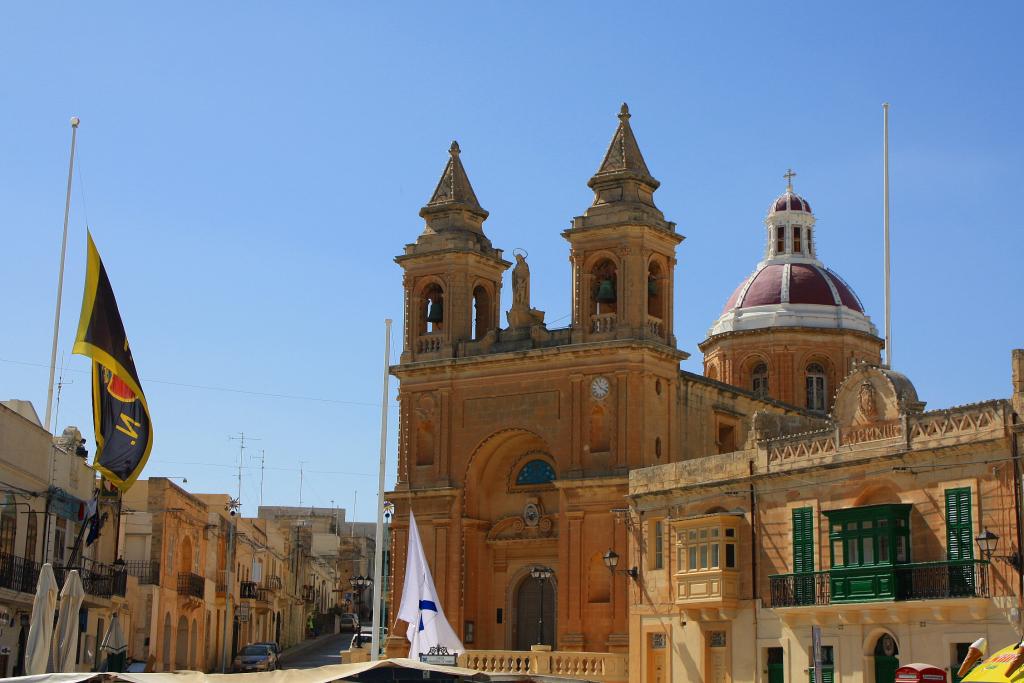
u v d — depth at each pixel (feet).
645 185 207.00
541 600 204.54
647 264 203.41
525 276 214.48
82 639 187.01
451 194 221.87
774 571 159.84
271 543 351.05
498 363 208.44
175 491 238.27
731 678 163.73
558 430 201.67
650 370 199.62
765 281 262.88
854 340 256.11
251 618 312.09
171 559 238.07
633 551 182.80
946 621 138.31
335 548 481.46
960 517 139.13
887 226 191.01
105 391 113.39
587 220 204.54
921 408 150.00
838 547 151.23
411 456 213.66
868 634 146.82
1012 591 132.57
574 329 203.41
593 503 195.72
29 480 157.38
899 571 142.20
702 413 213.87
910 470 144.56
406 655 206.59
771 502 161.58
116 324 113.91
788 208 268.62
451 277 216.13
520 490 209.97
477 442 208.85
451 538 208.03
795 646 155.02
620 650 187.32
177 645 249.55
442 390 212.43
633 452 195.31
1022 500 133.28
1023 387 135.13
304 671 90.02
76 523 176.04
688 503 174.09
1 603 148.25
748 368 257.34
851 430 153.07
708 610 166.30
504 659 185.16
